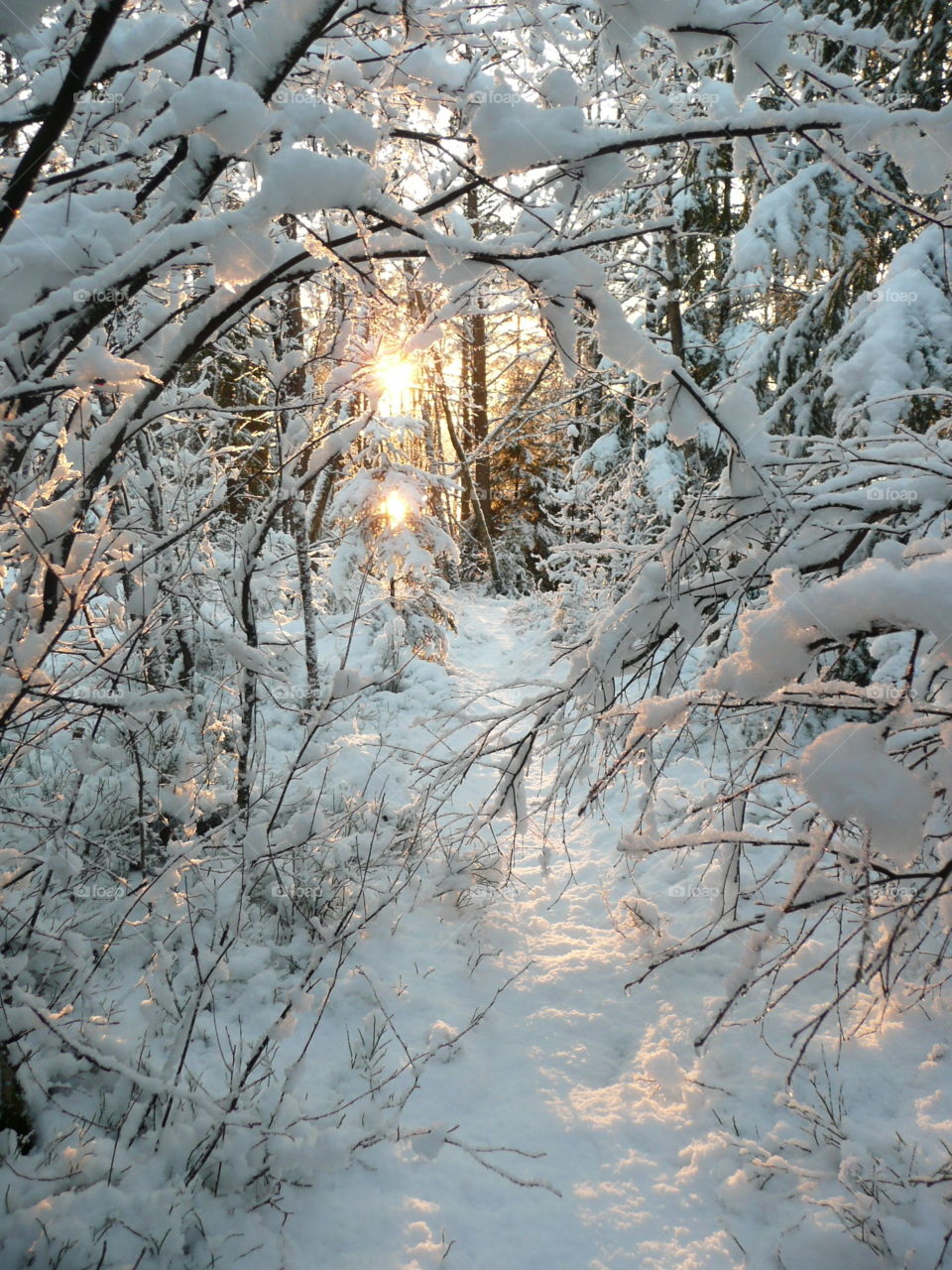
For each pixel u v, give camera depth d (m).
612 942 3.99
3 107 2.04
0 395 1.72
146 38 2.05
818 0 4.84
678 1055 3.15
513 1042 3.29
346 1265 2.26
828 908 1.80
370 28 2.50
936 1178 2.40
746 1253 2.32
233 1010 3.30
